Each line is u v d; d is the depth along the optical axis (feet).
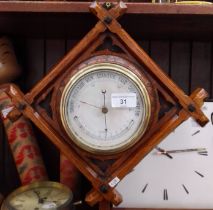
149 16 2.00
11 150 2.69
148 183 2.58
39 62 2.83
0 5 1.92
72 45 2.83
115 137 1.90
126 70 1.85
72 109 1.89
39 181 2.43
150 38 2.74
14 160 2.68
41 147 2.86
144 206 2.57
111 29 1.88
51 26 2.35
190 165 2.59
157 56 2.83
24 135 2.59
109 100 1.89
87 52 1.91
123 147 1.90
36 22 2.23
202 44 2.82
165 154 2.58
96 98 1.89
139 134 1.89
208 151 2.58
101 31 1.88
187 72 2.84
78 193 2.61
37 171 2.57
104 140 1.90
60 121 1.90
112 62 1.87
